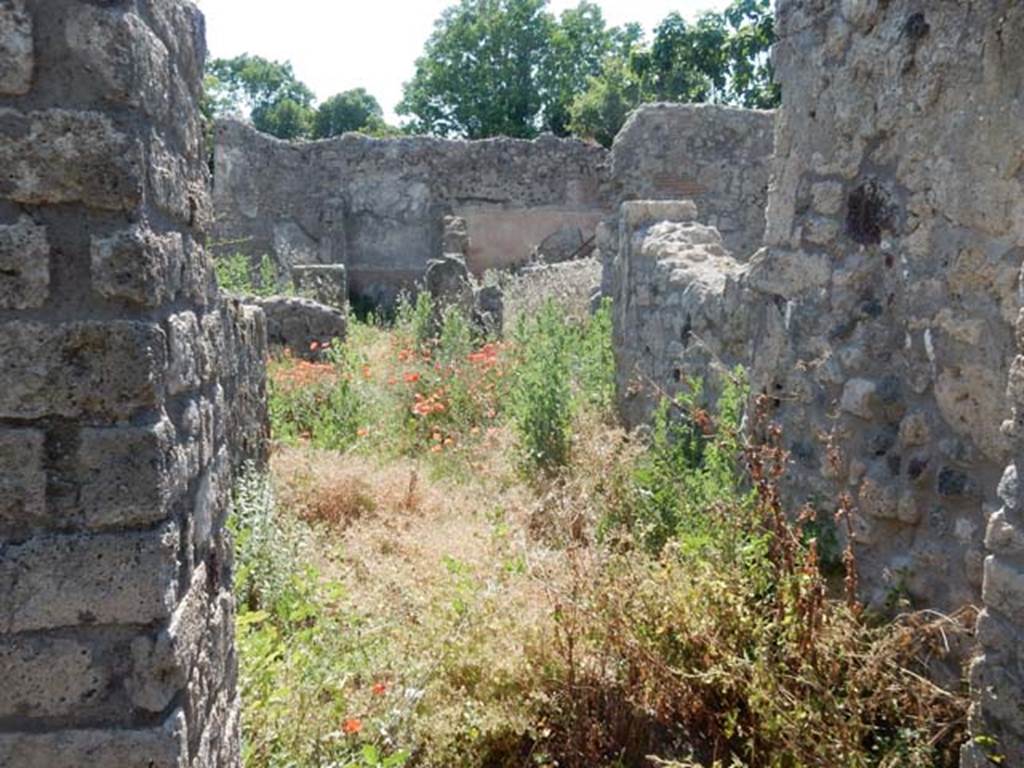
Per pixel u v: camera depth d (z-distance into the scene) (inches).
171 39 71.6
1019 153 109.3
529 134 1138.7
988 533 90.0
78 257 62.1
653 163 430.3
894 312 131.6
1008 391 89.0
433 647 123.1
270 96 1427.2
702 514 153.4
